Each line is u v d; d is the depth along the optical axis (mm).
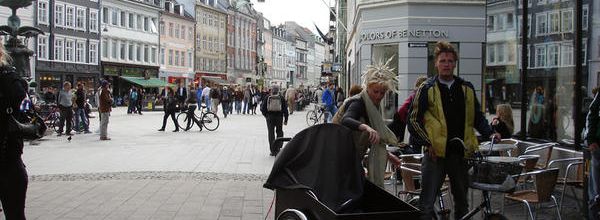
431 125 5953
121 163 14055
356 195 5062
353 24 30812
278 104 15859
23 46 22031
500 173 5535
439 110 5945
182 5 83312
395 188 8570
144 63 72188
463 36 21250
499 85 12570
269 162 14570
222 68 98000
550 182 6754
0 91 5266
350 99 5996
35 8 54062
